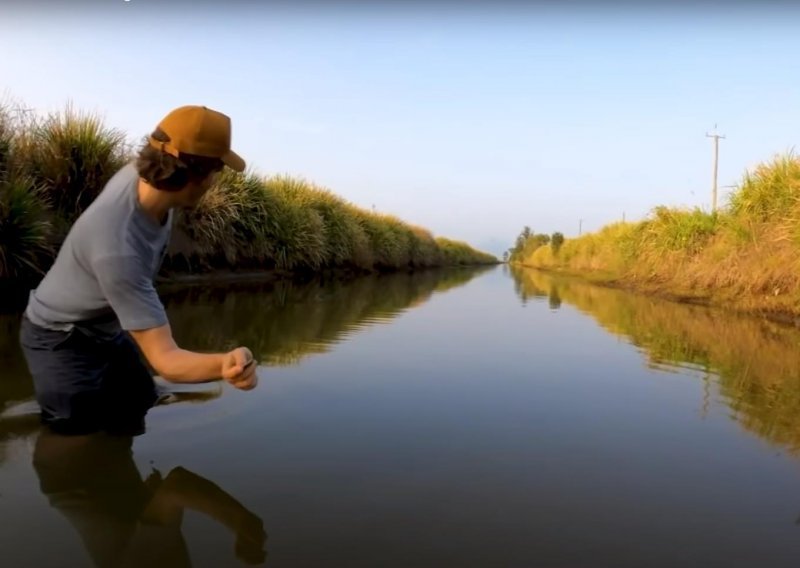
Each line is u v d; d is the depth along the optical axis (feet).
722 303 29.32
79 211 23.98
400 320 19.58
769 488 6.33
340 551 4.82
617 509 5.74
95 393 7.79
